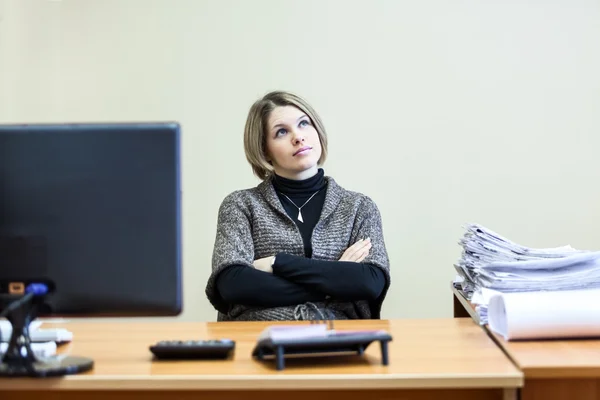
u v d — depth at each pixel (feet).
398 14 10.08
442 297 9.93
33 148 4.07
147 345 4.72
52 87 10.19
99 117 10.17
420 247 9.96
